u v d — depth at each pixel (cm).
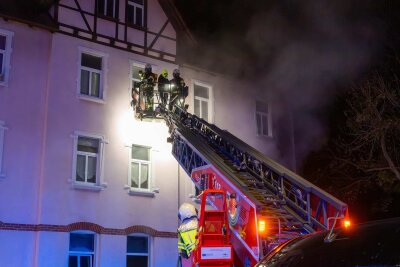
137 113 1597
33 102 1467
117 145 1588
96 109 1574
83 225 1452
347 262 314
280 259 367
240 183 880
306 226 898
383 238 311
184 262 830
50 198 1412
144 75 1570
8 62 1448
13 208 1361
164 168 1675
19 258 1338
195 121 1435
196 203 1717
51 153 1448
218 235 788
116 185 1555
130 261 1544
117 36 1677
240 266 830
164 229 1617
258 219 791
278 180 1056
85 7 1625
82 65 1602
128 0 1741
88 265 1459
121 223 1532
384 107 1750
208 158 1062
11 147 1399
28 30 1505
